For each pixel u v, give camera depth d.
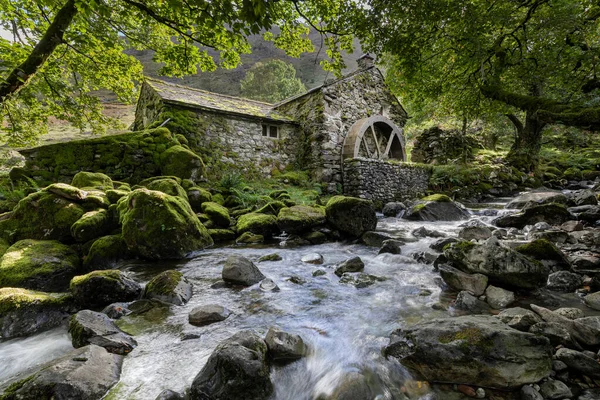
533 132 15.47
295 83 31.94
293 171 12.06
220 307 2.87
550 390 1.66
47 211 4.81
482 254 3.19
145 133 8.45
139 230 4.64
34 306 2.73
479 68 5.95
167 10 5.07
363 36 4.81
